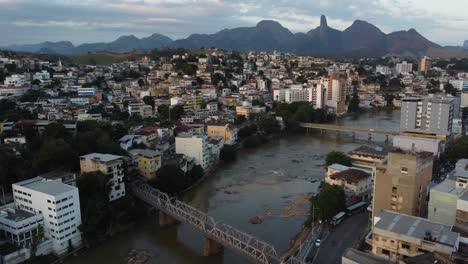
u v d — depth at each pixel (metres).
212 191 173.25
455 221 98.88
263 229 132.88
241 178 192.12
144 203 151.50
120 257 118.44
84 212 126.31
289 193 170.00
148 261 115.38
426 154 115.19
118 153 174.75
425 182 116.19
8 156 146.75
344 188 150.75
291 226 135.38
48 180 131.62
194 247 123.81
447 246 77.06
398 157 109.00
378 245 88.19
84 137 171.75
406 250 84.06
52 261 115.50
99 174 138.38
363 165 190.50
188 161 185.62
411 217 93.12
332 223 126.06
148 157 164.62
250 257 102.31
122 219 136.88
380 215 94.81
